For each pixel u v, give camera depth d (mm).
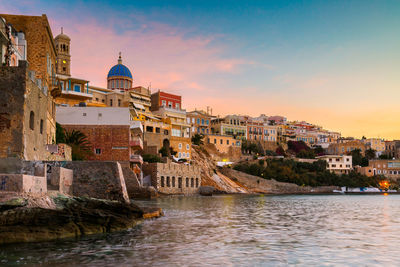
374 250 22812
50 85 56219
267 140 186250
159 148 112812
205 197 84250
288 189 129875
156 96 134875
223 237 26375
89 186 36719
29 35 52938
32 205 24766
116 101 114812
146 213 36781
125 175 70000
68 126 72688
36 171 30828
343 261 19938
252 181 126375
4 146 33719
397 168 172875
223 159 152000
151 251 21422
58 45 103188
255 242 24703
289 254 21297
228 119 172125
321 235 28219
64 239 24344
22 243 22812
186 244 23562
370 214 46750
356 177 154750
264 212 47031
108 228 27750
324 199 87000
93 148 72750
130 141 75562
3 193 24141
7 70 34781
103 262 18844
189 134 134375
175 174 89875
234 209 50625
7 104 34281
